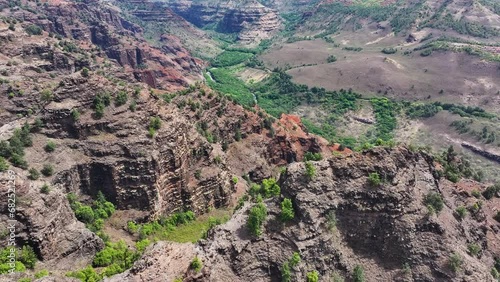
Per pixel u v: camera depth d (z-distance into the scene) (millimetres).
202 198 111500
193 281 62531
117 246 82500
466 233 80875
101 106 97438
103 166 93688
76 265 75938
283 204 72000
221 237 70000
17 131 89500
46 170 86188
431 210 73812
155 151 98375
